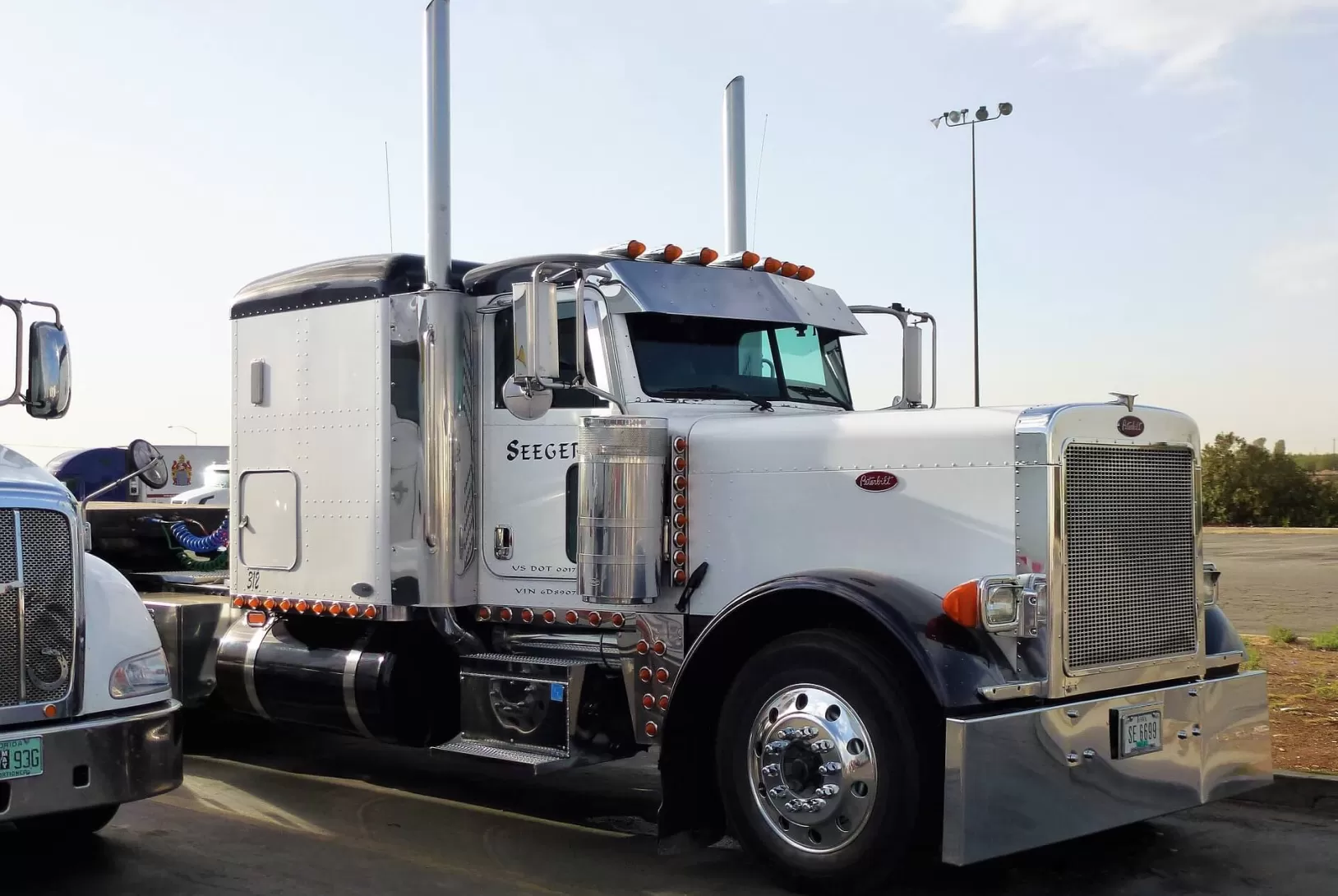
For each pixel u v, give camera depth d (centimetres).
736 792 483
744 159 837
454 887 476
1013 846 426
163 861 511
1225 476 4175
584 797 641
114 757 464
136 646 492
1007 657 449
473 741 581
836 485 500
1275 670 916
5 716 442
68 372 552
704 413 568
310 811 607
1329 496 4094
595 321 557
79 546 470
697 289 574
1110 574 472
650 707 540
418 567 596
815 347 639
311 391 649
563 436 572
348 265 639
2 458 480
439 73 612
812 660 461
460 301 604
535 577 581
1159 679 490
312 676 637
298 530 652
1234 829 555
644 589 525
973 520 466
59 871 495
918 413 492
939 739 439
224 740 775
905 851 435
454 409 598
